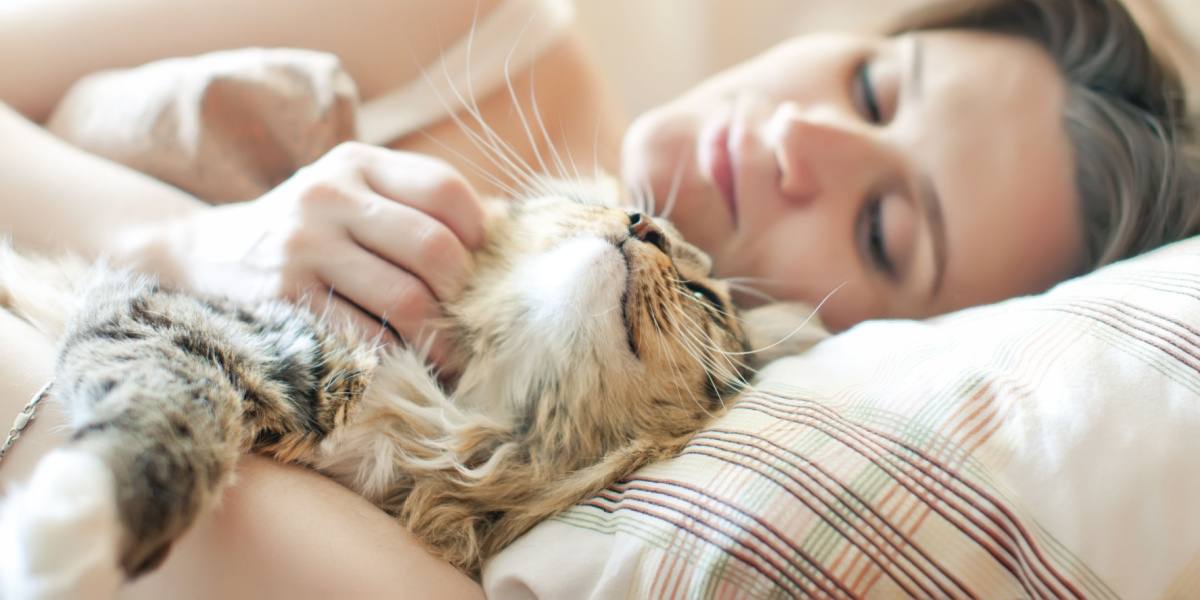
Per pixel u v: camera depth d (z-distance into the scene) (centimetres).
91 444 55
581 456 66
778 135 74
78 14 77
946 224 72
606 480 63
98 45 77
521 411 66
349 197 64
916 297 74
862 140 73
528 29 84
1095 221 73
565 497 63
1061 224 73
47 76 77
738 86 79
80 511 51
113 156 72
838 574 57
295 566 58
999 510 57
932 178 73
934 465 58
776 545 57
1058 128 73
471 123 83
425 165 65
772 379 64
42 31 77
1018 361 61
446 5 82
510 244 68
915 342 64
